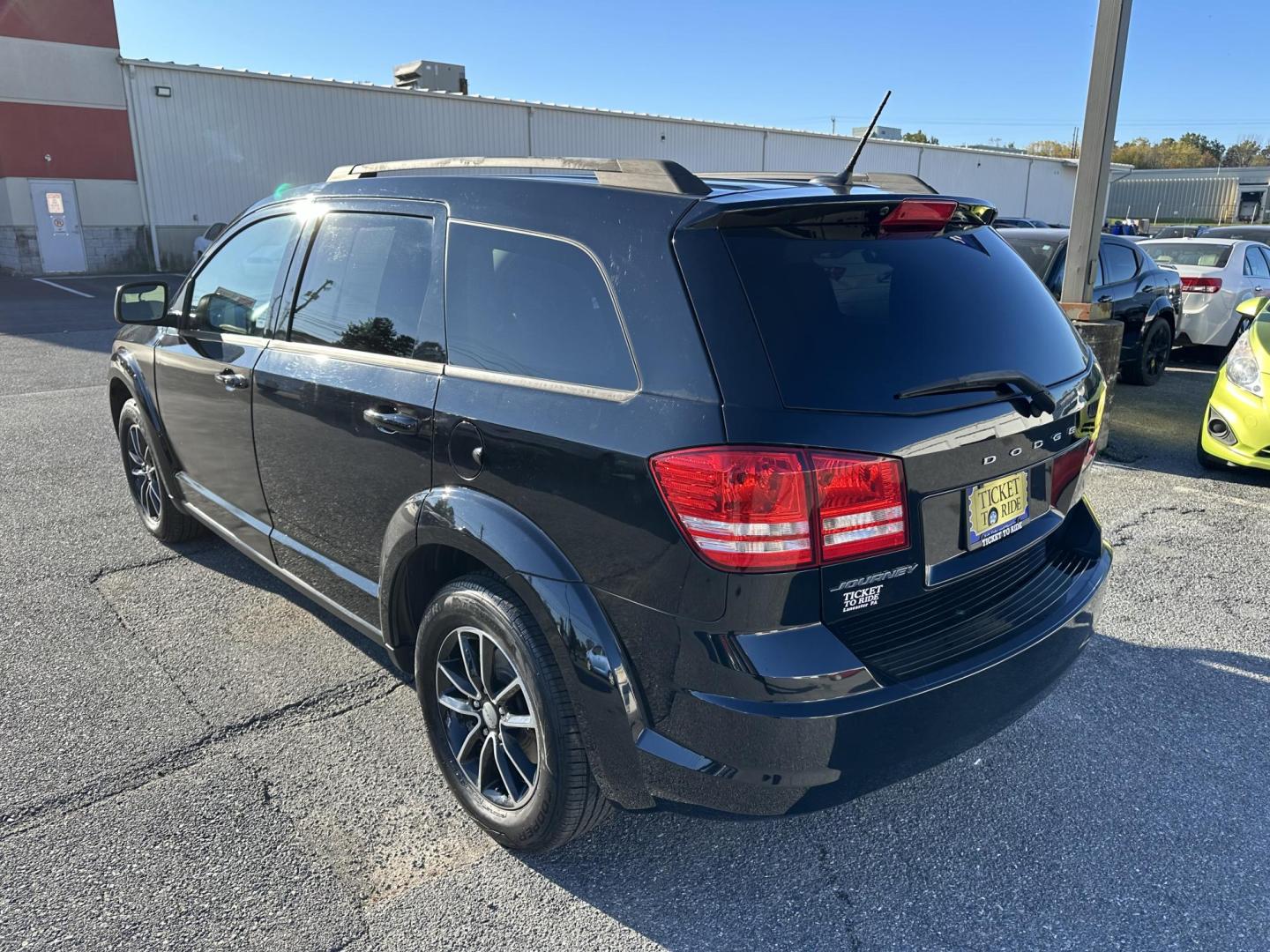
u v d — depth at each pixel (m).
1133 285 8.77
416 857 2.43
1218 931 2.21
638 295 1.99
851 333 1.95
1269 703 3.26
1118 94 6.20
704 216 1.93
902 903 2.30
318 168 24.27
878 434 1.88
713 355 1.85
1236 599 4.14
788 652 1.85
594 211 2.14
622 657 2.02
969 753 2.95
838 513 1.83
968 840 2.54
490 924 2.20
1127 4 5.99
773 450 1.78
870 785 2.00
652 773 2.01
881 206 2.07
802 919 2.24
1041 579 2.49
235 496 3.54
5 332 12.01
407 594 2.67
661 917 2.24
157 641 3.57
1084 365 2.60
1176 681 3.41
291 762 2.82
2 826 2.47
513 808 2.38
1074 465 2.55
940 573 2.07
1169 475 6.15
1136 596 4.18
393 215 2.75
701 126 31.47
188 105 22.36
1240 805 2.70
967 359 2.12
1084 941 2.18
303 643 3.57
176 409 3.83
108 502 5.19
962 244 2.38
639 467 1.90
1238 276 10.47
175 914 2.18
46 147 21.08
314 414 2.88
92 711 3.06
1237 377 5.95
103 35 21.22
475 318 2.39
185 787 2.67
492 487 2.25
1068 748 2.98
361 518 2.79
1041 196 45.59
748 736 1.87
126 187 22.16
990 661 2.12
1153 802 2.71
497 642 2.28
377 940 2.14
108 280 20.42
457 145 26.36
